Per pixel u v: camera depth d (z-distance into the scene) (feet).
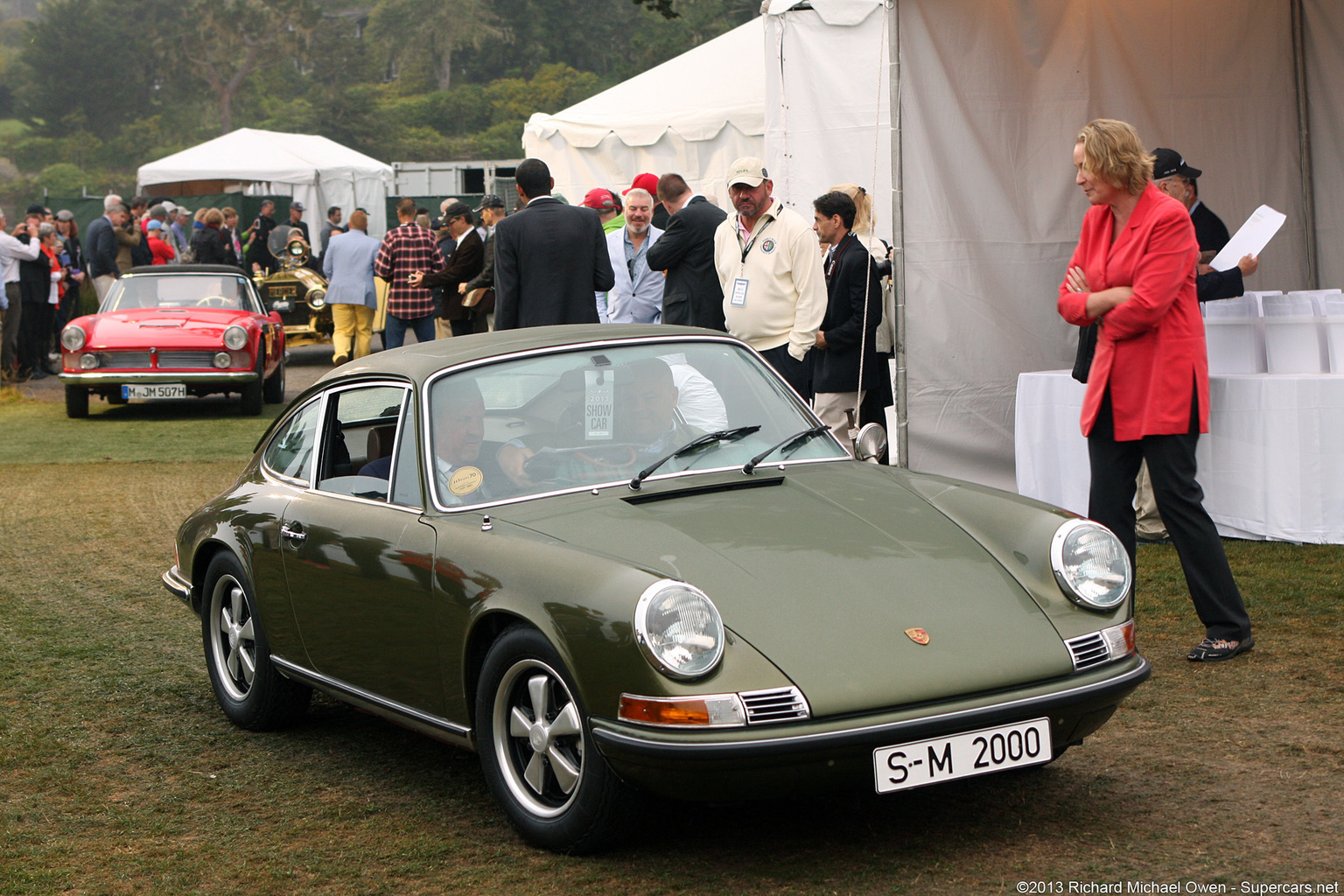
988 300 26.32
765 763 10.61
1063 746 12.00
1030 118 26.43
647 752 10.73
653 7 73.41
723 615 11.28
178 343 46.50
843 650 11.15
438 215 108.99
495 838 12.64
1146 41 27.32
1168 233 16.62
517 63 339.98
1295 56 28.30
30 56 341.41
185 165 96.12
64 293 67.00
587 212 27.14
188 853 12.67
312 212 98.84
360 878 11.85
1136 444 17.51
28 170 334.03
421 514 13.57
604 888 11.30
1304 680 16.19
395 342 48.88
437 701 13.16
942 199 25.94
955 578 12.21
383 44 351.67
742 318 24.53
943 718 10.95
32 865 12.47
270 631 15.87
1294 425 22.53
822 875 11.36
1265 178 28.53
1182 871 11.14
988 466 26.66
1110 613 12.33
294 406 16.93
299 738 16.33
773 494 13.66
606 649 11.05
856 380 25.81
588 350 15.02
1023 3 26.08
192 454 39.58
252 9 339.77
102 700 17.98
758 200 23.97
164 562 26.37
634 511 13.05
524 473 13.82
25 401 54.60
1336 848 11.47
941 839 12.07
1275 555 22.21
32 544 28.22
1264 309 23.82
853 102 31.45
